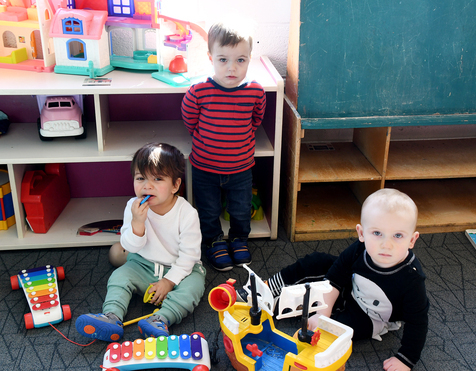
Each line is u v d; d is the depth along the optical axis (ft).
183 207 4.83
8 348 4.18
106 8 5.52
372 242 3.77
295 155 5.50
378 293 4.02
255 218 6.26
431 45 5.24
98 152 5.33
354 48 5.19
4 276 5.16
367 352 4.22
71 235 5.77
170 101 6.42
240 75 4.67
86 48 5.26
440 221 6.13
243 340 4.03
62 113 5.42
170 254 4.91
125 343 3.92
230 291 3.52
